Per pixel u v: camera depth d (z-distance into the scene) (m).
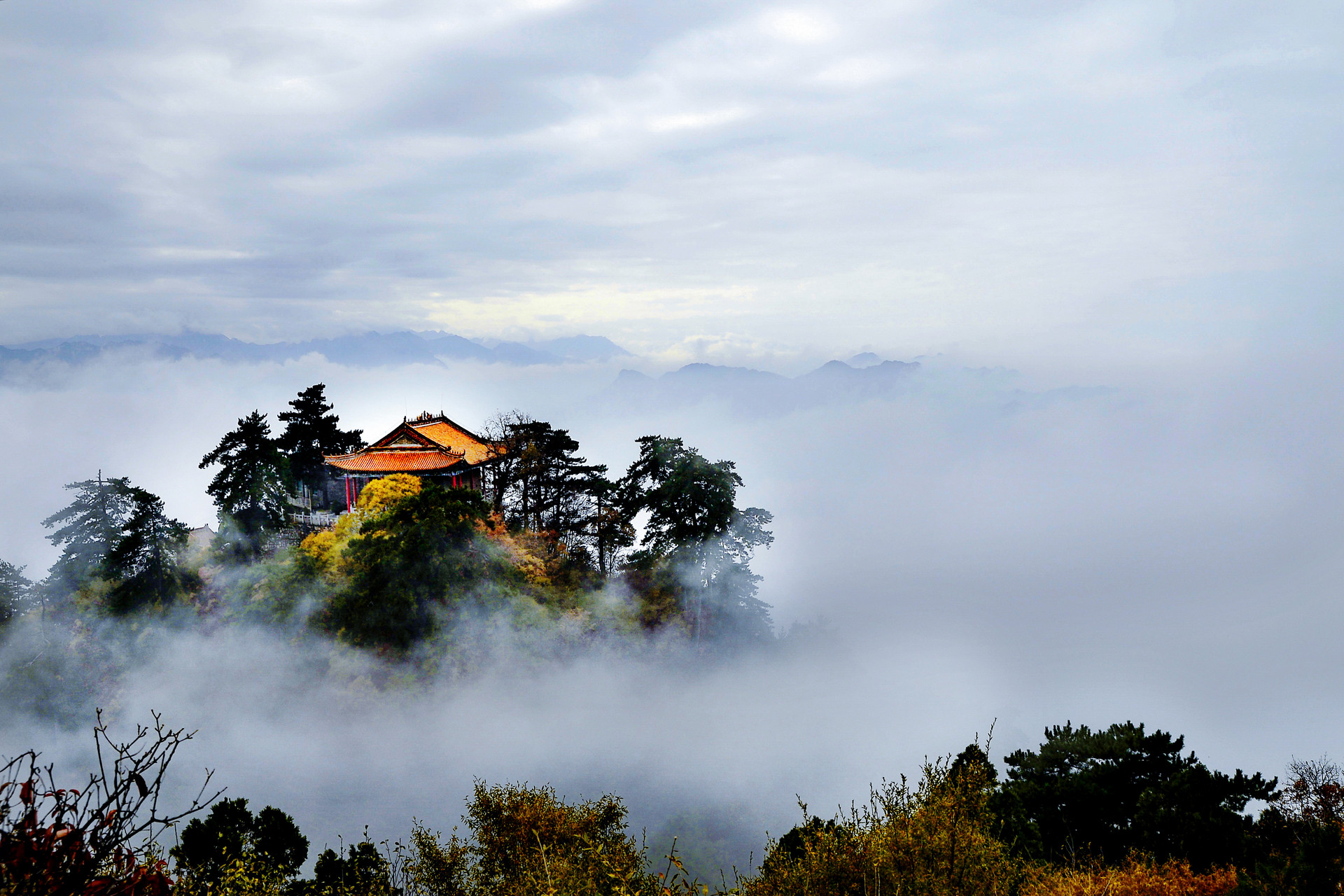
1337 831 14.27
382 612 56.44
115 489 61.47
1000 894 10.95
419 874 16.50
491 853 17.14
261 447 63.09
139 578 59.41
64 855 5.24
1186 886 15.04
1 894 4.95
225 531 62.28
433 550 56.94
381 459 65.38
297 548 61.97
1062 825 19.59
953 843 10.85
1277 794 20.48
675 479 61.50
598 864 13.66
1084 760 21.84
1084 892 13.61
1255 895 13.78
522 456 66.56
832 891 11.70
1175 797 19.20
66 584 61.03
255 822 18.83
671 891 12.31
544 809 17.77
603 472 68.25
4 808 5.18
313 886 17.66
